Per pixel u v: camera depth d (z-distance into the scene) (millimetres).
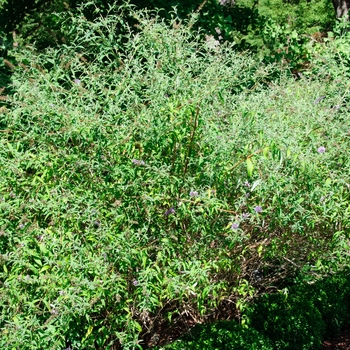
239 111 4234
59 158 3854
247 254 4566
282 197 3988
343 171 4465
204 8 8719
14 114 3904
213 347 3996
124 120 3869
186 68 4242
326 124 4469
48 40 7113
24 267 3488
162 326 4484
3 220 3621
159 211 3924
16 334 3162
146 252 3611
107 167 3775
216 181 3934
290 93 5195
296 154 3785
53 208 3621
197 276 3652
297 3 16688
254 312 4809
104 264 3453
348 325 5430
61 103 3887
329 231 4449
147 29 4359
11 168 3746
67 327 3303
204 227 3877
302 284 5273
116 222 3691
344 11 13875
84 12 7770
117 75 4137
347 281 5465
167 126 3719
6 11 8141
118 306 3629
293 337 4680
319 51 8875
